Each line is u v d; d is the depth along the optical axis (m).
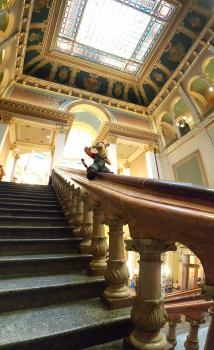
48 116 13.82
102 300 1.73
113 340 1.42
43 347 1.25
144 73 15.40
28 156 21.00
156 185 1.09
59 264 2.30
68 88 15.24
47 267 2.24
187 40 12.83
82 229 2.86
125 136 15.17
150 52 14.06
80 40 13.50
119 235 1.73
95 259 2.23
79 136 20.34
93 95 15.72
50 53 14.09
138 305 1.17
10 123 12.93
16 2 9.82
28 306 1.66
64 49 14.02
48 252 2.71
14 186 7.80
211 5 11.09
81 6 11.73
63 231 3.33
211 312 0.71
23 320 1.44
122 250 1.74
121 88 16.44
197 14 11.70
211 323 0.67
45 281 1.92
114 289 1.71
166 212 0.88
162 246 1.13
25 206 4.70
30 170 20.89
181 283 10.15
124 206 1.32
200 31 12.14
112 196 1.46
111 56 14.46
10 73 12.86
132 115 16.42
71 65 14.83
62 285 1.81
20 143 15.98
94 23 12.64
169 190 0.99
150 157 15.37
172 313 2.33
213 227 0.69
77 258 2.39
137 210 1.12
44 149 16.67
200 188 0.84
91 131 17.94
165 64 14.40
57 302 1.75
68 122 14.22
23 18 11.28
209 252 0.73
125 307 1.64
